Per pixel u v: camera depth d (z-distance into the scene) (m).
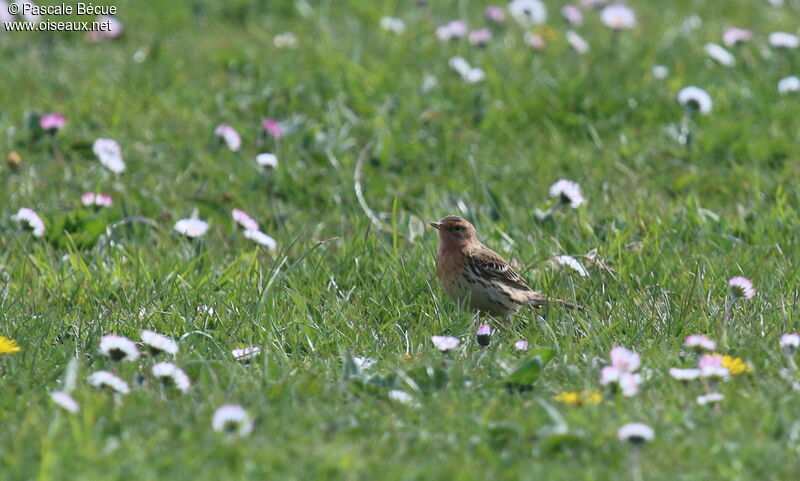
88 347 9.50
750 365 8.77
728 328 9.66
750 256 11.76
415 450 7.33
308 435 7.45
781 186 13.70
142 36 20.44
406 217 13.43
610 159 15.18
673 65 18.80
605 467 7.16
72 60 19.03
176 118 16.17
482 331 9.43
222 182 14.38
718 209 13.70
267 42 19.70
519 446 7.42
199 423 7.60
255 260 11.51
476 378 8.66
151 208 13.35
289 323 9.98
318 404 8.09
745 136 15.40
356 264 11.35
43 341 9.52
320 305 10.62
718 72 18.44
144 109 16.58
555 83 17.34
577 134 16.30
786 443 7.45
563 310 10.27
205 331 9.81
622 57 18.97
